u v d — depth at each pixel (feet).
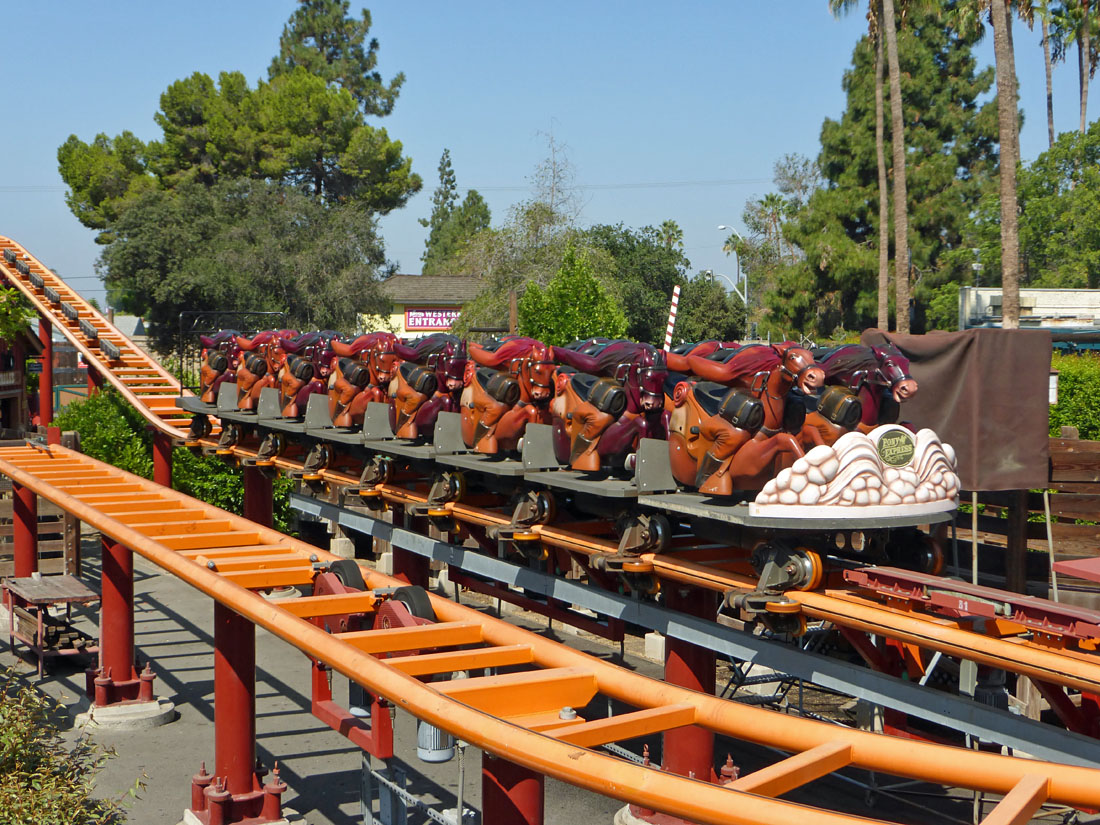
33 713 26.63
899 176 94.73
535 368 27.71
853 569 20.68
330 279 150.00
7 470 38.50
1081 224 142.10
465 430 29.96
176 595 54.80
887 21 94.07
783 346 20.51
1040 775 11.76
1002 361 28.22
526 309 64.64
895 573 19.34
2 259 83.97
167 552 23.45
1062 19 159.84
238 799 26.35
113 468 38.86
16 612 43.88
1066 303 104.06
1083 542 32.48
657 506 22.58
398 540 36.42
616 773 11.45
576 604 27.61
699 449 22.11
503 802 14.71
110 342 72.23
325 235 153.58
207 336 50.29
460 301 177.78
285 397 41.60
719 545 25.02
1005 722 17.30
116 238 165.07
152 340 165.17
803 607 20.03
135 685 36.88
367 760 21.48
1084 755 16.08
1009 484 28.30
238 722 26.53
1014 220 70.79
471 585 35.91
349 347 36.52
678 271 157.69
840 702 34.01
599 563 24.50
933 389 29.09
